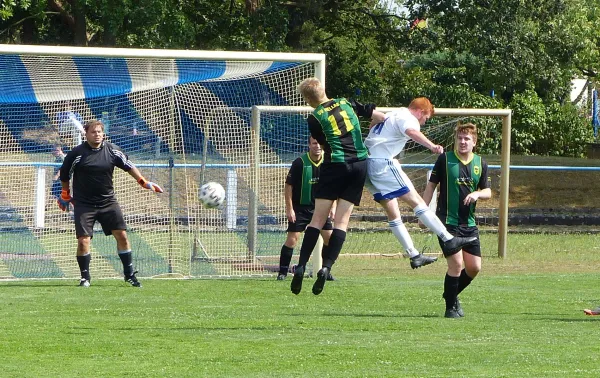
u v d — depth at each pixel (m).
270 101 28.80
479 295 21.19
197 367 12.25
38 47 22.70
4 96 25.44
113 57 23.89
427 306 19.17
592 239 38.50
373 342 14.19
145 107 31.42
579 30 67.56
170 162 27.03
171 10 53.97
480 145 57.25
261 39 61.19
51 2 58.38
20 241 30.55
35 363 12.58
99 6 51.25
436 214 17.45
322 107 15.21
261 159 28.59
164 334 15.04
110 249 29.69
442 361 12.60
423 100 16.23
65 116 31.56
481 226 43.75
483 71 67.31
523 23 63.00
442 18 63.94
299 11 65.31
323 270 14.97
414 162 43.78
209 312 17.86
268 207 28.89
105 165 21.77
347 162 15.05
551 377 11.52
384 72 74.50
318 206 15.20
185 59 24.16
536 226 44.19
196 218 28.08
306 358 12.85
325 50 72.00
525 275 26.25
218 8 63.00
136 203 32.78
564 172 50.16
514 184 48.59
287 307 18.80
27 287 22.06
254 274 25.42
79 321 16.50
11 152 34.25
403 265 29.12
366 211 41.84
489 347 13.71
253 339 14.52
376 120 15.90
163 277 24.69
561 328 15.87
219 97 29.11
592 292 21.94
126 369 12.13
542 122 69.69
